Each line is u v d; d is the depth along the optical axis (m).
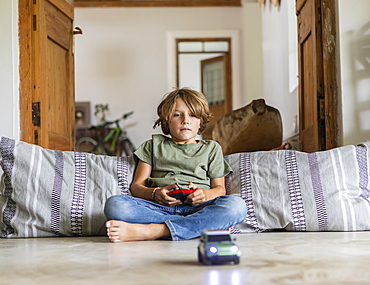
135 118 8.02
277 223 2.12
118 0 8.05
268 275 1.10
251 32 7.91
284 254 1.41
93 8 8.08
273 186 2.20
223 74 8.38
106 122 7.76
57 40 3.06
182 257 1.38
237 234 2.05
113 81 8.05
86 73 8.03
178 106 2.21
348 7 2.66
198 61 8.84
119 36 8.08
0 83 2.62
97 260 1.34
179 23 8.08
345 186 2.20
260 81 7.86
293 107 4.35
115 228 1.77
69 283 1.04
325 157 2.27
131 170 2.26
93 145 7.96
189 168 2.16
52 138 2.90
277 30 5.05
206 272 1.14
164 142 2.25
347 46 2.65
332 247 1.57
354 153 2.27
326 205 2.13
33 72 2.70
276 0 4.93
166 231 1.80
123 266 1.24
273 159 2.28
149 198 2.05
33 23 2.72
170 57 8.05
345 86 2.63
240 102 8.02
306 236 1.92
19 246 1.73
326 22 2.70
